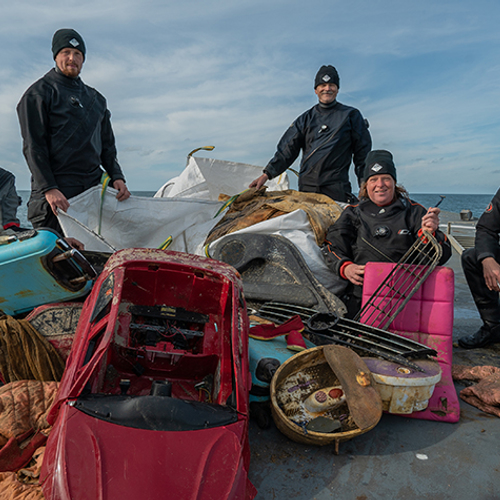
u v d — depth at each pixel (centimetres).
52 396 266
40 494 198
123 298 319
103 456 172
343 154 605
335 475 254
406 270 358
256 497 232
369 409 272
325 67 595
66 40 444
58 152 458
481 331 461
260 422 298
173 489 165
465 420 321
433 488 247
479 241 434
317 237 494
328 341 366
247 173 702
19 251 314
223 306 312
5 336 302
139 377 289
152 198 530
